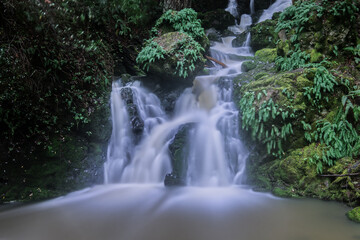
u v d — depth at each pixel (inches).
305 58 276.4
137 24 371.6
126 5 349.7
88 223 175.0
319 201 207.6
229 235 155.8
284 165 229.8
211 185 253.4
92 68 269.9
